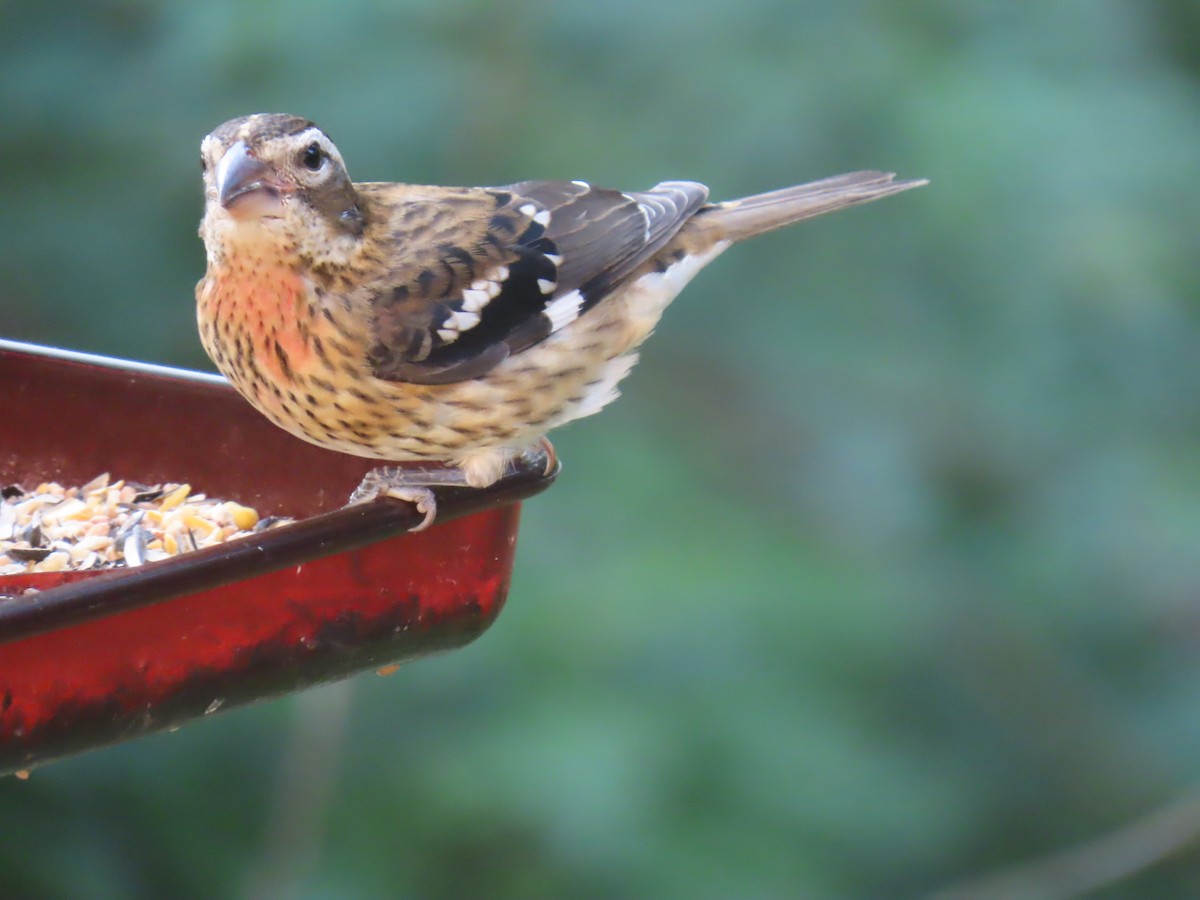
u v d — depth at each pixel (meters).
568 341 7.02
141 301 11.09
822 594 10.73
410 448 6.70
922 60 11.53
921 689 11.60
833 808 10.09
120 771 10.05
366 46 11.00
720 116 11.41
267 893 9.95
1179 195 11.58
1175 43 12.84
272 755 10.29
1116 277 11.27
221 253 6.30
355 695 10.12
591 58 11.60
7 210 11.06
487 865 9.97
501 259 6.85
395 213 6.82
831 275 11.95
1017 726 11.94
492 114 11.20
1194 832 11.48
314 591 5.70
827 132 11.35
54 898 9.59
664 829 9.76
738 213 7.92
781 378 12.12
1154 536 11.92
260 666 5.62
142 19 11.30
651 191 7.75
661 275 7.64
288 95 10.89
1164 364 11.94
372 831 10.04
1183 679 12.22
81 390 6.68
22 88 11.15
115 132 11.16
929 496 12.09
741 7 11.53
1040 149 11.32
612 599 10.31
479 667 10.05
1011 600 12.09
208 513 6.50
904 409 12.20
